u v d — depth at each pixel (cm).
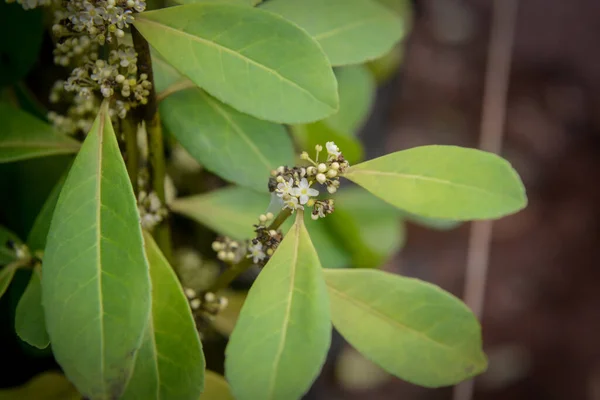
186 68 44
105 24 44
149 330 44
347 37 49
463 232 117
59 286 41
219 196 55
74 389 53
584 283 117
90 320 41
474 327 45
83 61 46
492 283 117
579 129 129
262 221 46
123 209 42
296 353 42
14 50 53
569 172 125
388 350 45
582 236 120
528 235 120
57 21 47
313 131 54
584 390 110
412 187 44
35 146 49
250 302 43
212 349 65
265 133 50
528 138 126
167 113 49
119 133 49
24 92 55
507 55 106
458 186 44
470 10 135
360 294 46
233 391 41
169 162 63
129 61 45
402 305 46
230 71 44
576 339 113
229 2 45
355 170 45
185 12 44
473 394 110
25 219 56
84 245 42
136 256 41
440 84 126
